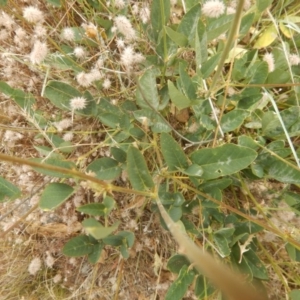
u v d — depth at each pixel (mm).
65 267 343
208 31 220
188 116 287
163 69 268
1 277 345
